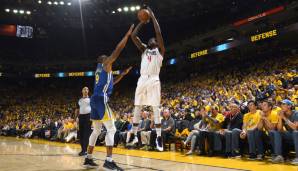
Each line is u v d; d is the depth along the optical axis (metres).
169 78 30.77
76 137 13.17
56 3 29.86
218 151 7.71
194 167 5.47
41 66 36.12
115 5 29.89
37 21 33.41
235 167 5.54
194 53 26.98
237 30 25.67
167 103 18.23
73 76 36.66
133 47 33.91
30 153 7.95
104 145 11.55
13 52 35.94
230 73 23.22
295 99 9.31
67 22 33.38
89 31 35.44
